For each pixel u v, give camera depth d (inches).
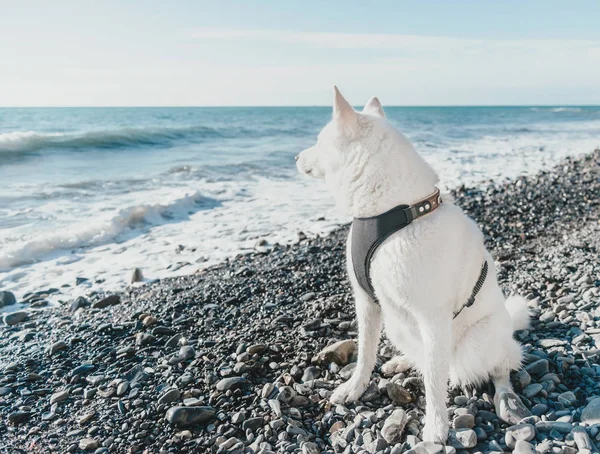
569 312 166.6
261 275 233.8
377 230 104.0
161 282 236.2
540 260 231.8
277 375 138.1
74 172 513.3
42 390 135.9
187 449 107.8
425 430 103.7
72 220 328.8
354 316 178.2
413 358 125.4
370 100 131.6
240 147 842.2
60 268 259.1
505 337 119.4
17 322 191.5
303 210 398.0
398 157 104.7
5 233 294.0
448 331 104.6
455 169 625.0
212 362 145.3
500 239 281.0
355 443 104.0
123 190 437.1
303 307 190.5
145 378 139.3
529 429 100.2
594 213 330.0
